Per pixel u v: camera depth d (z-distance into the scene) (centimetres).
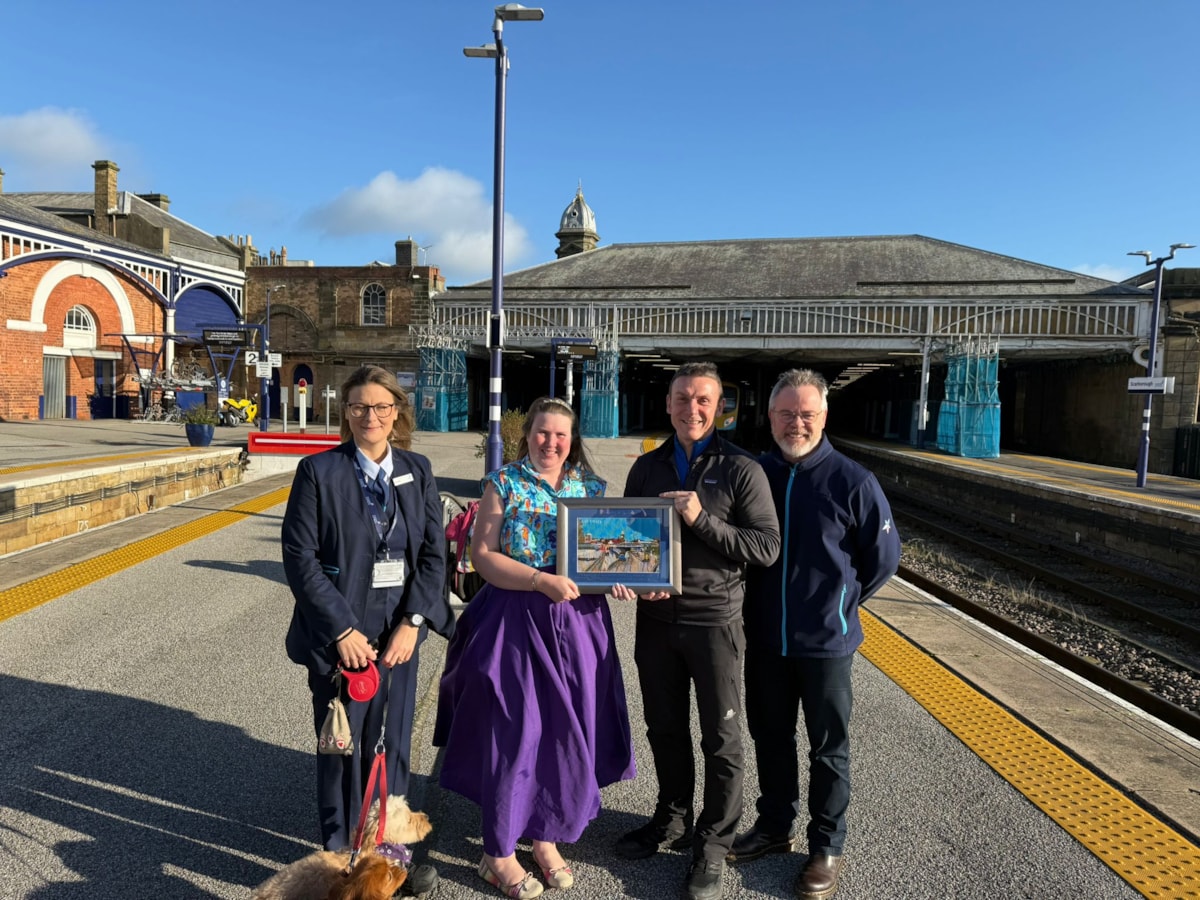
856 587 301
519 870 284
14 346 2698
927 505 1889
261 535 896
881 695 480
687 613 290
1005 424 3888
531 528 296
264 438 1406
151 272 3275
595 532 285
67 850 299
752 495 291
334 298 3788
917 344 2861
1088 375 2959
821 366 4078
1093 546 1285
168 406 3142
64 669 479
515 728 282
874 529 297
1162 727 431
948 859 306
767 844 317
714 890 283
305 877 224
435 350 3362
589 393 3181
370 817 251
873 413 4475
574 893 286
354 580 277
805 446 307
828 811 292
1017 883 291
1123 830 327
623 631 621
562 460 306
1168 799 349
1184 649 778
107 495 931
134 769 362
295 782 355
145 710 425
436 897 281
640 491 310
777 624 302
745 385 4247
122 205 3566
